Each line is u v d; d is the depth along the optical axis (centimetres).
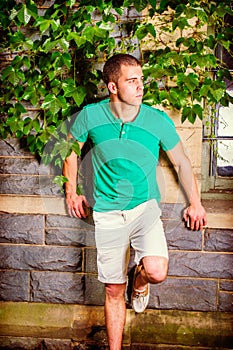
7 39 267
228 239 270
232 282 272
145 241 233
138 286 252
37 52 264
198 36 258
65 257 280
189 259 273
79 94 255
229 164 281
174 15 246
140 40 253
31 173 278
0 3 251
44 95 262
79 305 281
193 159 267
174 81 262
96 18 265
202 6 251
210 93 251
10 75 257
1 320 282
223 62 270
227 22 268
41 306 282
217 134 280
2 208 281
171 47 260
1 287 285
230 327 272
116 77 223
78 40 245
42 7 267
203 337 271
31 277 283
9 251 283
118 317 247
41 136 260
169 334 273
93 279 280
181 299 277
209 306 275
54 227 279
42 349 280
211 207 275
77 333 278
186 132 266
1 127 273
